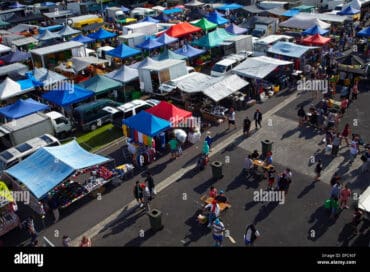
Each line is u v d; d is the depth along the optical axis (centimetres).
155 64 3169
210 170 2031
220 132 2442
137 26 4578
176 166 2095
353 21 4747
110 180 1950
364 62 3194
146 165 2128
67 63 3647
